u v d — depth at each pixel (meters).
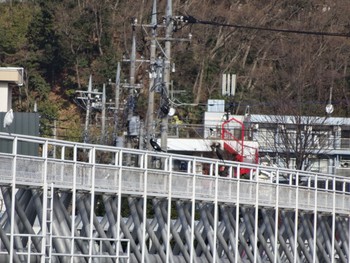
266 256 122.06
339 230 130.25
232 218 114.38
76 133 194.88
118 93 171.88
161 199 107.25
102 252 102.12
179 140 180.38
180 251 109.94
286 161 184.12
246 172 133.38
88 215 100.50
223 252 115.25
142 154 104.44
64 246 98.44
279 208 120.12
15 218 94.50
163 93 137.12
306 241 126.75
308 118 189.50
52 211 96.38
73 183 97.75
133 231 105.88
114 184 101.50
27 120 133.50
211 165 111.75
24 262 95.25
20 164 93.62
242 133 173.00
